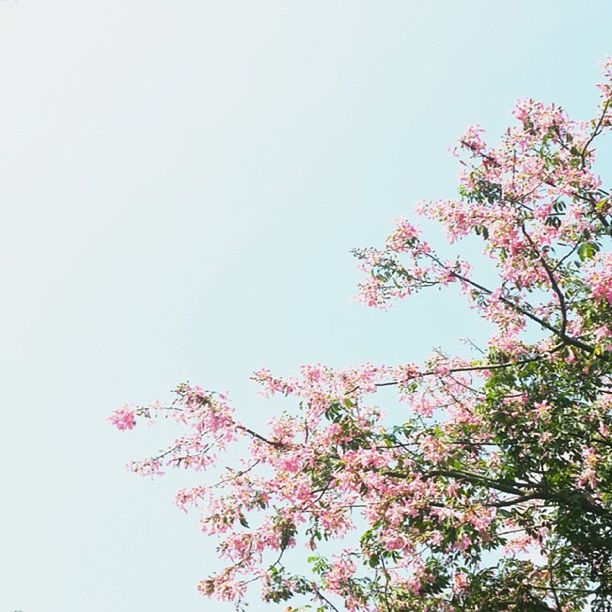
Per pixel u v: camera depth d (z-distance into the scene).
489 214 10.13
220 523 8.88
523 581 11.11
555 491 10.06
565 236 10.66
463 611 10.23
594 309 10.34
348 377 10.41
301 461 9.46
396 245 10.97
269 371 9.98
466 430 11.05
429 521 9.05
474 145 11.07
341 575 10.08
